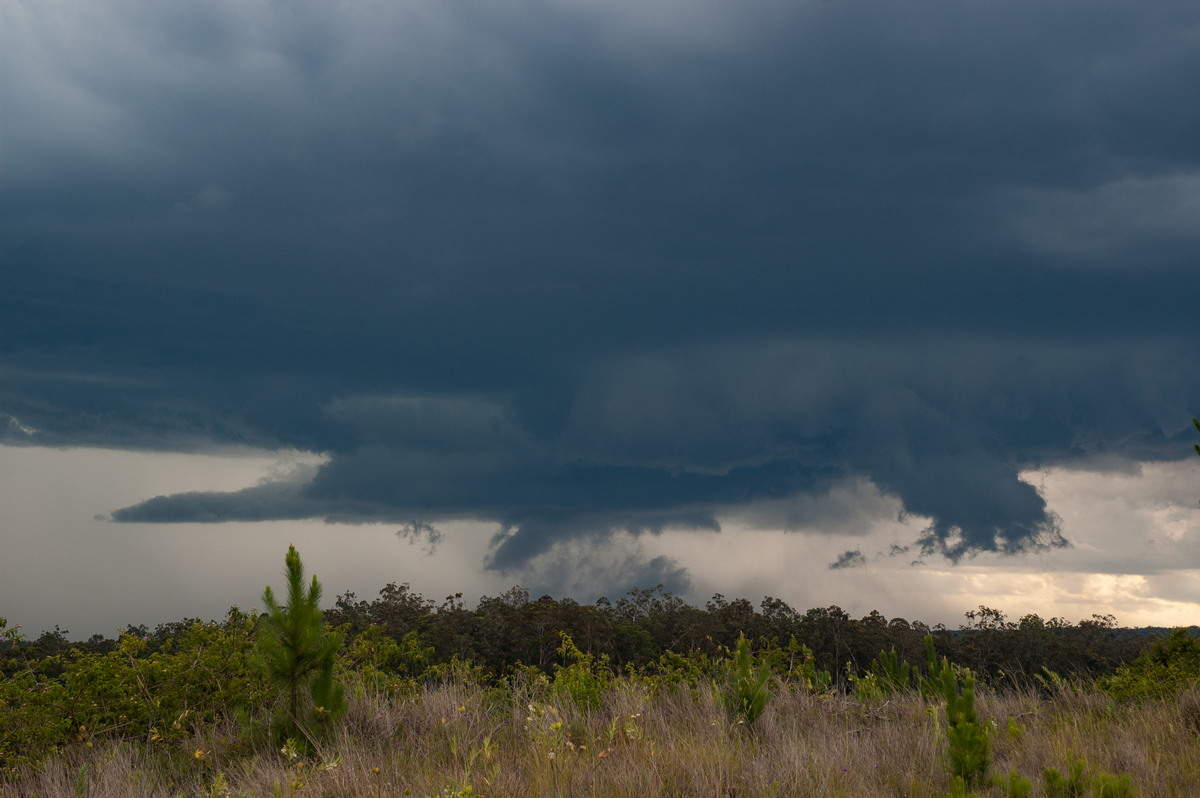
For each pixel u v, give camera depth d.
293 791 6.32
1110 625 26.97
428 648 12.63
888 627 31.50
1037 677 10.93
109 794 7.14
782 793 6.32
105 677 9.52
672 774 6.70
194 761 8.34
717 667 11.39
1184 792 6.14
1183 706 8.45
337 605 34.44
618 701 9.55
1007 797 5.98
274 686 8.70
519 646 31.77
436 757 7.93
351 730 8.79
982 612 28.70
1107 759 7.05
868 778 6.78
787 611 33.69
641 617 37.47
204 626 10.42
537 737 7.63
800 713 9.62
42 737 8.77
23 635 9.54
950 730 6.71
